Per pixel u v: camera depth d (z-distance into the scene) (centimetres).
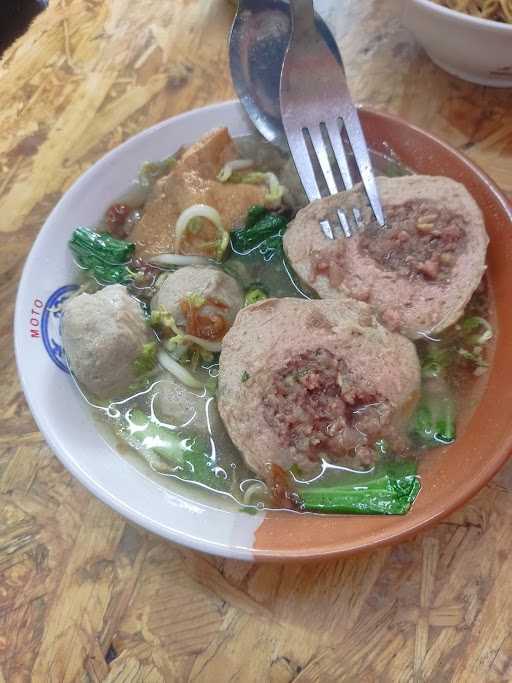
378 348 20
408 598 17
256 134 25
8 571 18
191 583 18
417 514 16
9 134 28
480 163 25
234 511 18
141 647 17
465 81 28
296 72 23
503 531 18
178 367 21
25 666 17
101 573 18
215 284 21
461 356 20
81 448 18
